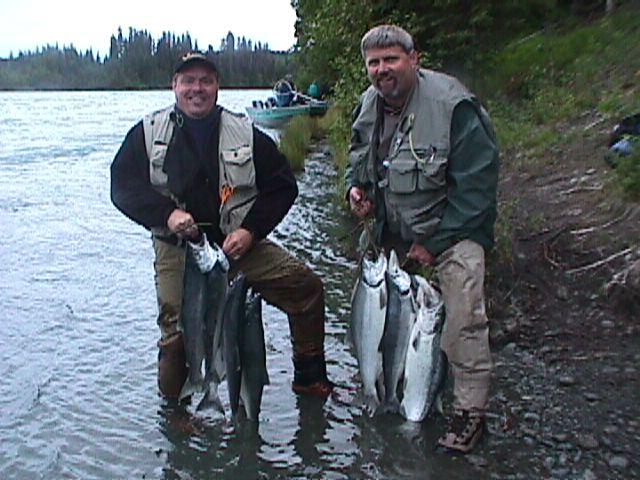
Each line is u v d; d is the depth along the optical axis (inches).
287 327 269.9
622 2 651.5
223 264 177.0
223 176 184.5
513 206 324.8
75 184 634.8
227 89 4060.0
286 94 1152.2
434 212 175.5
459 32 577.0
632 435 181.6
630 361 214.1
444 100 168.7
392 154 177.2
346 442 190.5
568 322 237.9
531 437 183.2
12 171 717.3
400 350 181.5
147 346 257.9
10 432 199.3
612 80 494.6
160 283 195.9
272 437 194.4
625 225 282.8
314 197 514.6
